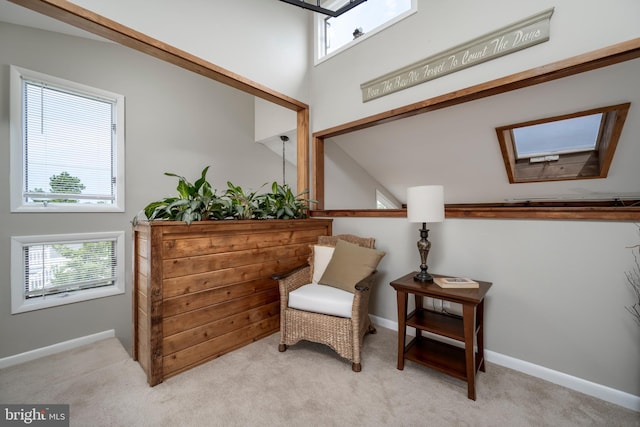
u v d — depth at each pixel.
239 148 4.32
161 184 3.42
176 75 3.58
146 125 3.28
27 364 2.12
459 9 2.20
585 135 3.07
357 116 2.88
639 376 1.51
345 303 1.93
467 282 1.78
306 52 3.32
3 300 2.33
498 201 4.41
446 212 2.22
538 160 3.52
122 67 3.08
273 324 2.49
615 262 1.58
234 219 2.34
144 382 1.77
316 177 3.27
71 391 1.70
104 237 2.92
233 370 1.90
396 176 4.68
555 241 1.76
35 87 2.52
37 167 2.55
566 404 1.56
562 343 1.74
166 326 1.80
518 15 1.94
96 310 2.87
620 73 2.15
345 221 2.95
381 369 1.90
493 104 2.73
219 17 2.43
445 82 2.27
